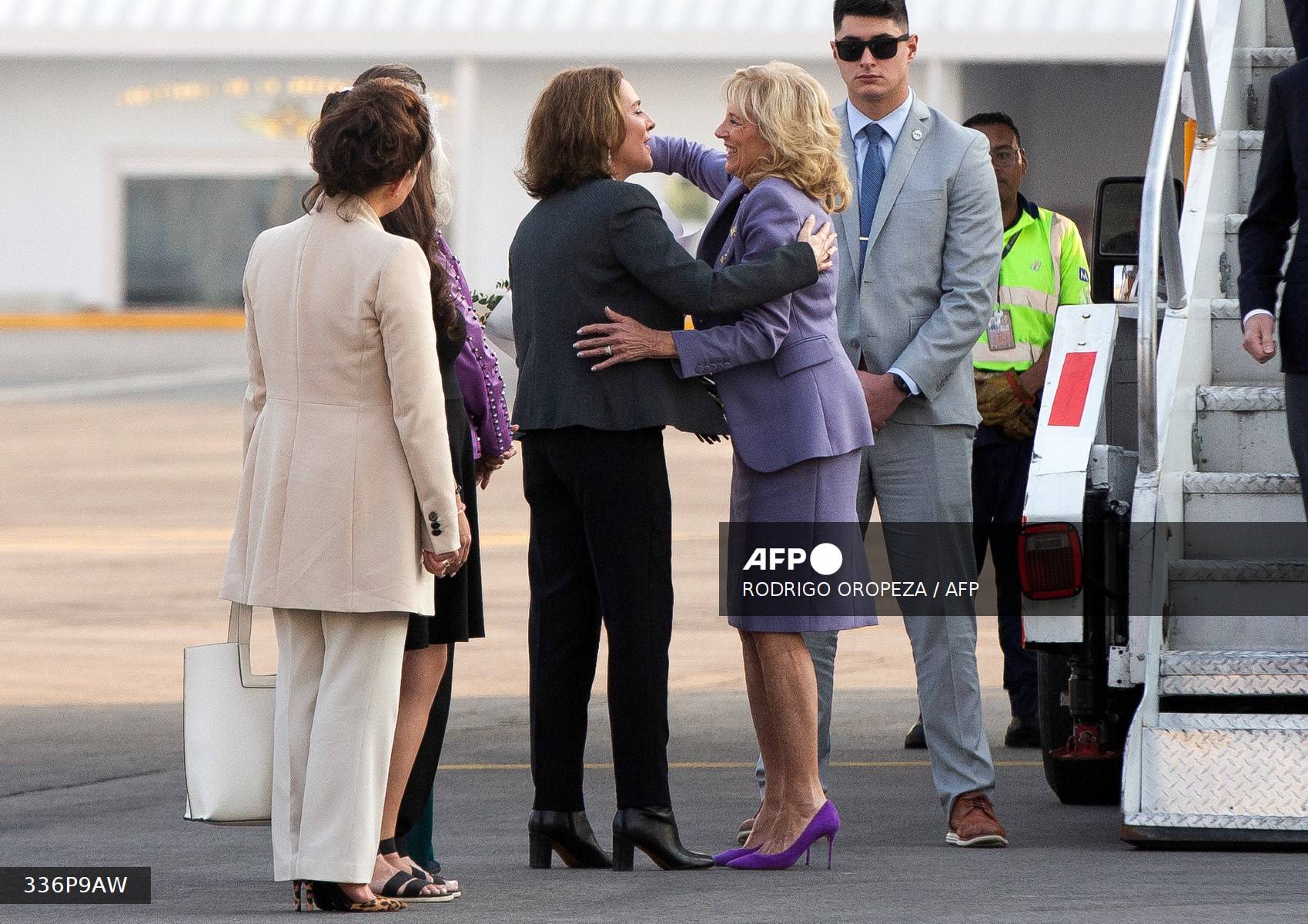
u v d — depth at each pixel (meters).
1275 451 23.05
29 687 34.91
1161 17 138.00
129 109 170.00
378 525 18.41
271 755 19.06
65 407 96.62
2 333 151.25
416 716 19.70
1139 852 21.28
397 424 18.28
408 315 18.17
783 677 20.48
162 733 30.84
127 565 50.69
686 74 153.50
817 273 20.08
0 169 171.12
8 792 26.30
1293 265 20.52
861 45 22.62
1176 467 22.28
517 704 33.28
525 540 55.59
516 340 20.56
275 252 18.83
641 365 19.88
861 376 22.22
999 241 22.77
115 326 159.38
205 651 19.11
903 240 22.67
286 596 18.36
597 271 19.91
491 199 159.38
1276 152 20.81
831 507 20.50
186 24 157.38
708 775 27.36
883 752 28.98
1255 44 26.80
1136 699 24.34
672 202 145.75
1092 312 24.00
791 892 19.38
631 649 20.16
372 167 18.42
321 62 167.50
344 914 18.53
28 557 52.22
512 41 151.62
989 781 22.19
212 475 71.12
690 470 72.62
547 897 19.27
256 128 169.12
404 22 154.38
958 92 144.12
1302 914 17.91
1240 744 20.83
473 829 23.77
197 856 22.08
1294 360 20.42
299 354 18.55
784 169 20.50
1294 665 20.89
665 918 18.19
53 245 171.62
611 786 26.72
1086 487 22.38
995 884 19.59
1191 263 22.94
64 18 159.00
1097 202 28.02
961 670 22.28
